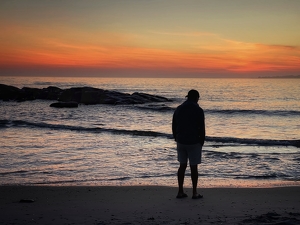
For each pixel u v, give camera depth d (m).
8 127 19.72
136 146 13.40
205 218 4.54
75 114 30.38
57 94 50.16
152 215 4.76
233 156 11.16
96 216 4.72
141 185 7.34
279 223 4.05
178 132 5.79
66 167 9.55
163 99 49.28
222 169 9.25
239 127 21.88
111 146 13.38
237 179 8.06
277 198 5.90
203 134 5.72
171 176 8.44
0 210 5.10
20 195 6.30
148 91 93.06
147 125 22.80
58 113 31.23
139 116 29.02
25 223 4.35
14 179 8.12
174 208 5.18
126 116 28.92
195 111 5.68
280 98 63.28
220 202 5.59
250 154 11.50
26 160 10.54
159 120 26.02
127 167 9.58
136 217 4.64
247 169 9.24
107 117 28.08
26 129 18.92
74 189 6.83
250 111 32.31
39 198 6.03
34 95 51.38
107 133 17.33
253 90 102.69
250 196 6.07
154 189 6.78
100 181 7.90
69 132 17.73
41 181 7.91
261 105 46.62
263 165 9.78
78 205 5.45
